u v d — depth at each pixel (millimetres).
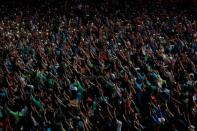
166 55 32500
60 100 23656
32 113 23359
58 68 29844
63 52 34094
